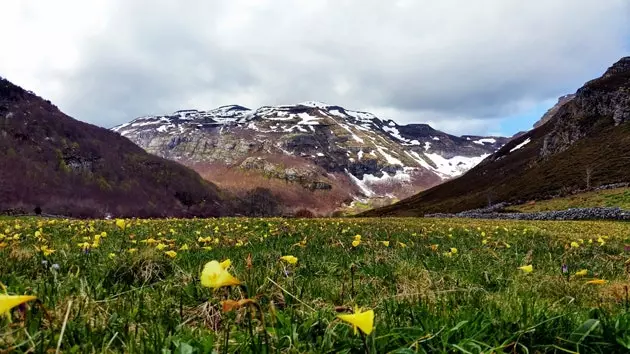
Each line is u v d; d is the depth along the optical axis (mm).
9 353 2805
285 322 3607
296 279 6039
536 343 3312
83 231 13805
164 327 3820
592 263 9375
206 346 2969
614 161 109125
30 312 3449
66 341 3135
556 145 159625
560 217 61094
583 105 162375
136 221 21328
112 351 3125
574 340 3240
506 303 4773
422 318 3848
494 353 3016
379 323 3658
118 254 7352
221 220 25328
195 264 7289
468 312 4000
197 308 4332
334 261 8328
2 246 6926
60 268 5961
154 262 6516
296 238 13047
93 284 5203
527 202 103375
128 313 4105
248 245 10750
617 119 140750
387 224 25062
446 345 3100
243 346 3045
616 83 158625
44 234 12633
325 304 4781
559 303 5402
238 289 4594
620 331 3209
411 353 2816
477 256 9742
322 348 3146
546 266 8891
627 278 7430
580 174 111500
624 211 53812
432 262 8492
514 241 14773
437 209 153375
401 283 6164
